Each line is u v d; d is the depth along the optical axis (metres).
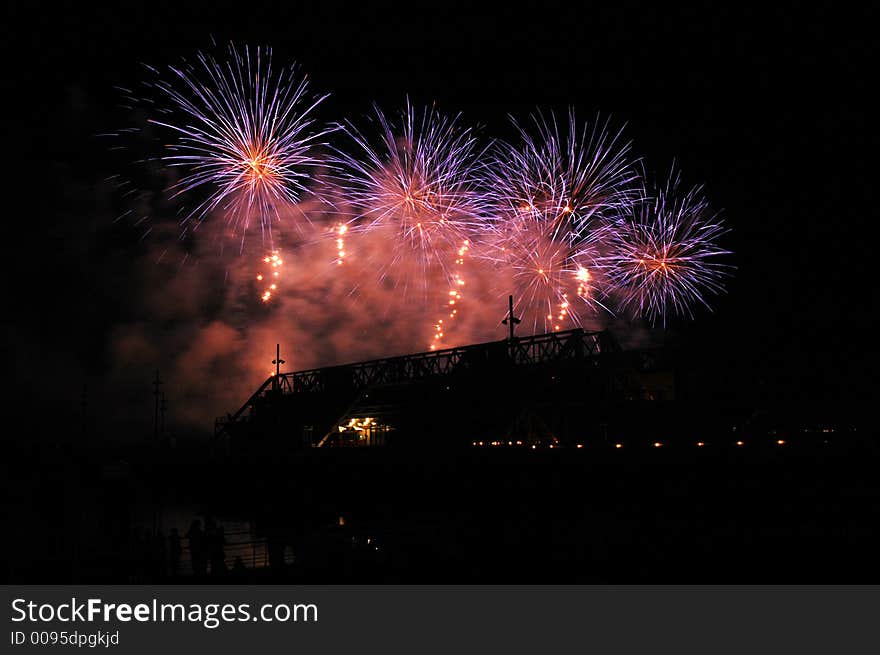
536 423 27.53
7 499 21.92
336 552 16.69
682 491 16.44
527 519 18.62
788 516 15.12
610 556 16.05
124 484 24.36
